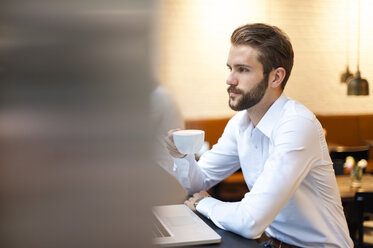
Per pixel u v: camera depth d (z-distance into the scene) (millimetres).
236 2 5523
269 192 1241
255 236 1189
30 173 173
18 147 172
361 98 5750
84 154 175
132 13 169
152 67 174
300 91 5719
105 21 168
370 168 4945
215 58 5520
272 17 5613
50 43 167
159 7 172
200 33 5473
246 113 1514
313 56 5707
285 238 1437
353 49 5750
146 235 187
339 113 5738
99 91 172
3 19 163
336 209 1428
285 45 1342
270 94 1388
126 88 173
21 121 170
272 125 1392
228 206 1251
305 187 1388
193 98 5496
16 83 167
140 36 171
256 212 1205
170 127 2311
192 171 1567
